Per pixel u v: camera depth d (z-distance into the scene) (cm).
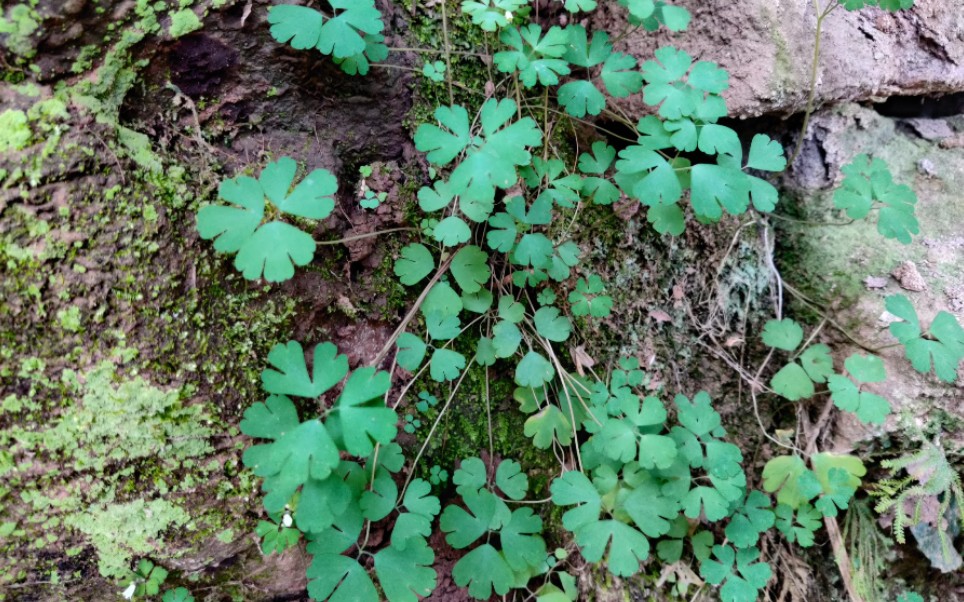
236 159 21
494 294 24
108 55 18
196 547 20
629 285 25
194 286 19
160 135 20
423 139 20
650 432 23
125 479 19
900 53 25
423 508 21
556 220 25
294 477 18
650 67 22
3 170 17
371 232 22
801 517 23
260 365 20
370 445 18
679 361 25
